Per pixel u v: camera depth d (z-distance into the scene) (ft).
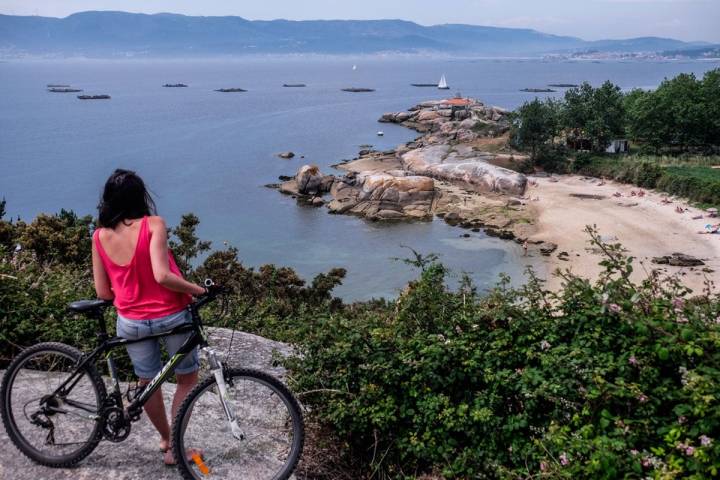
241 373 13.44
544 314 17.54
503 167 269.23
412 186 224.94
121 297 12.94
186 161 353.51
